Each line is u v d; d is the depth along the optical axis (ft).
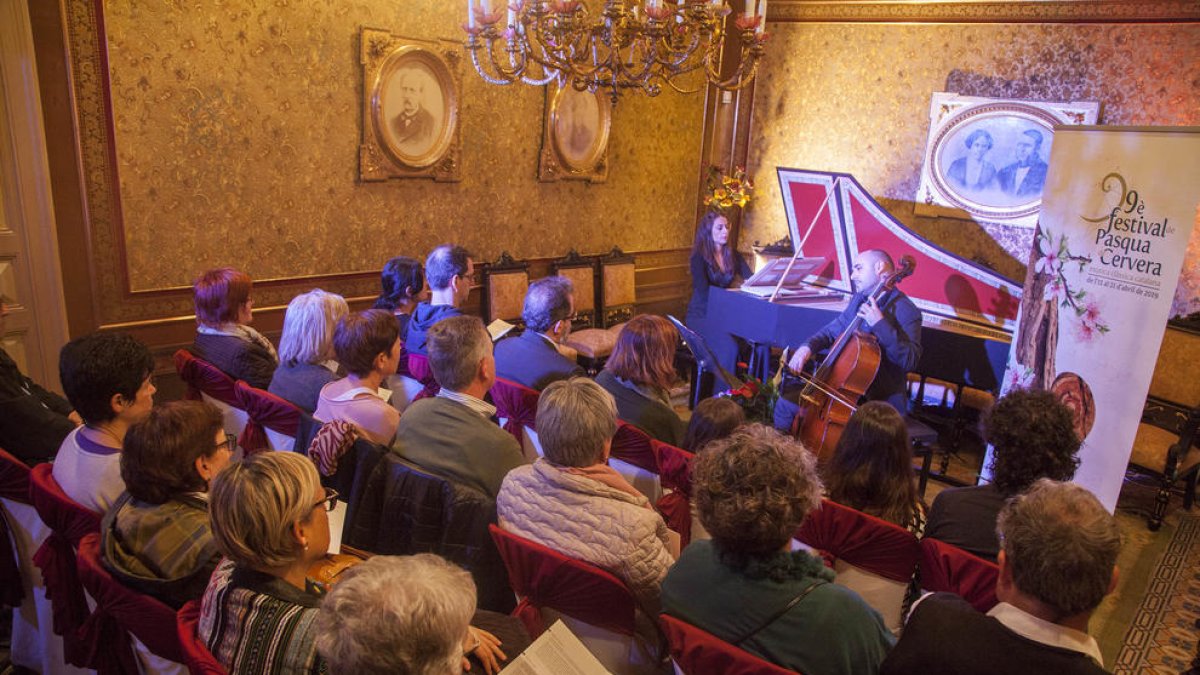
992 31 18.21
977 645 4.23
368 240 16.03
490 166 17.70
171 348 13.76
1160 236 10.44
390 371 8.45
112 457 6.50
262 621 4.31
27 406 8.18
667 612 5.01
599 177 19.89
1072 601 4.17
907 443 7.45
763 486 4.64
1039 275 12.14
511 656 4.88
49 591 6.38
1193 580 12.05
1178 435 13.67
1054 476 6.78
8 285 12.02
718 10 9.18
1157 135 10.35
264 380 10.17
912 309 13.80
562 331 11.01
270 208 14.46
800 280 17.19
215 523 4.44
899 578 6.98
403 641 3.51
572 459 6.24
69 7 11.62
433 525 7.04
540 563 5.87
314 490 4.65
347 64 14.82
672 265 22.86
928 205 19.81
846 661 4.47
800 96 21.48
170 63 12.75
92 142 12.25
